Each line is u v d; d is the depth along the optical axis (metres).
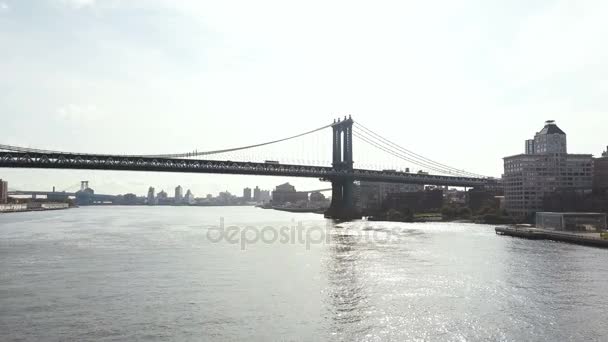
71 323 44.16
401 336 41.38
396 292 57.31
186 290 57.69
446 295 55.94
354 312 48.50
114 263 78.12
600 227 143.50
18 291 56.75
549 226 153.62
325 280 64.31
